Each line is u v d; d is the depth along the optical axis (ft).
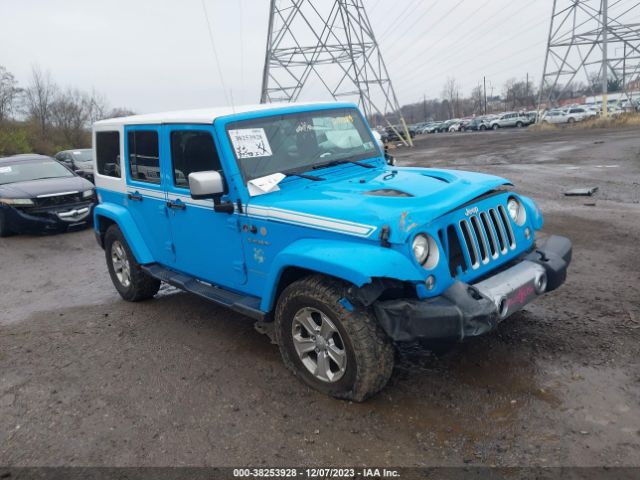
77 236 35.04
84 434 11.70
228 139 13.61
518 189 37.99
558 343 13.74
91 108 164.45
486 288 11.25
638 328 14.20
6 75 144.77
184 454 10.71
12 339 17.70
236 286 14.57
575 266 19.75
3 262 29.53
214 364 14.55
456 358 13.42
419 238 10.75
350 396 11.63
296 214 12.14
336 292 11.28
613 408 10.90
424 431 10.75
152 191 16.85
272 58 107.04
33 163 40.40
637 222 25.39
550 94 169.07
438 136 180.34
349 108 16.71
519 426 10.62
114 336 17.15
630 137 79.77
